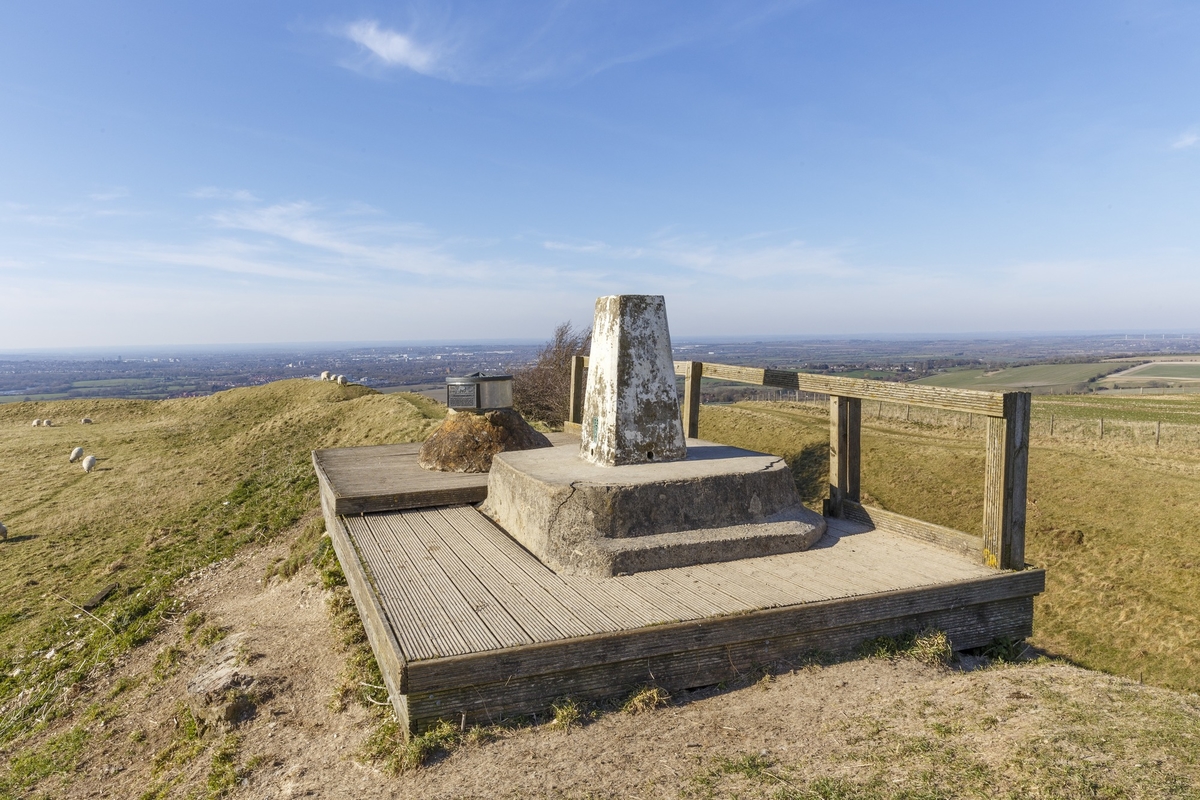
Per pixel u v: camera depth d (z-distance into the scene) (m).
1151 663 11.42
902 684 4.31
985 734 3.42
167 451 24.48
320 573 8.26
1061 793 2.80
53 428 30.47
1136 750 3.09
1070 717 3.48
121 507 18.14
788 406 34.38
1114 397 36.50
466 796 3.31
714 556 5.57
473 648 3.90
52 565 14.25
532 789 3.30
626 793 3.21
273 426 25.00
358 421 23.23
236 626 8.11
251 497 16.98
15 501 19.94
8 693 8.87
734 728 3.81
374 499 7.27
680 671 4.30
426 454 9.20
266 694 5.42
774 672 4.47
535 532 5.84
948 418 26.31
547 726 3.90
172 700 6.76
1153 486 16.12
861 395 6.37
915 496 18.62
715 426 28.36
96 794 5.40
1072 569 14.27
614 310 6.64
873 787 3.04
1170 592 12.79
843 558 5.64
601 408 6.75
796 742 3.59
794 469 22.75
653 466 6.48
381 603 4.68
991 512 5.34
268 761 4.42
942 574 5.16
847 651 4.74
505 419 9.44
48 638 10.56
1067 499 16.58
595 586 5.00
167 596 10.97
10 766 6.60
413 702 3.77
